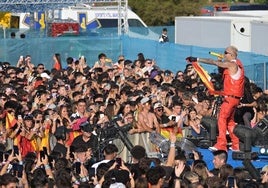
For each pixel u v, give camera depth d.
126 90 27.83
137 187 16.47
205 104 26.11
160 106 24.52
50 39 43.19
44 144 23.17
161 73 32.53
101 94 27.95
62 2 44.03
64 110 24.31
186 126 24.58
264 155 20.94
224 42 39.97
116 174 17.05
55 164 18.30
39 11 47.34
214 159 19.41
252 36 38.62
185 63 39.25
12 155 18.38
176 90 28.36
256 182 16.95
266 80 34.84
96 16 52.28
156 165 17.81
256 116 24.61
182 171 17.34
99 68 33.78
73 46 43.38
